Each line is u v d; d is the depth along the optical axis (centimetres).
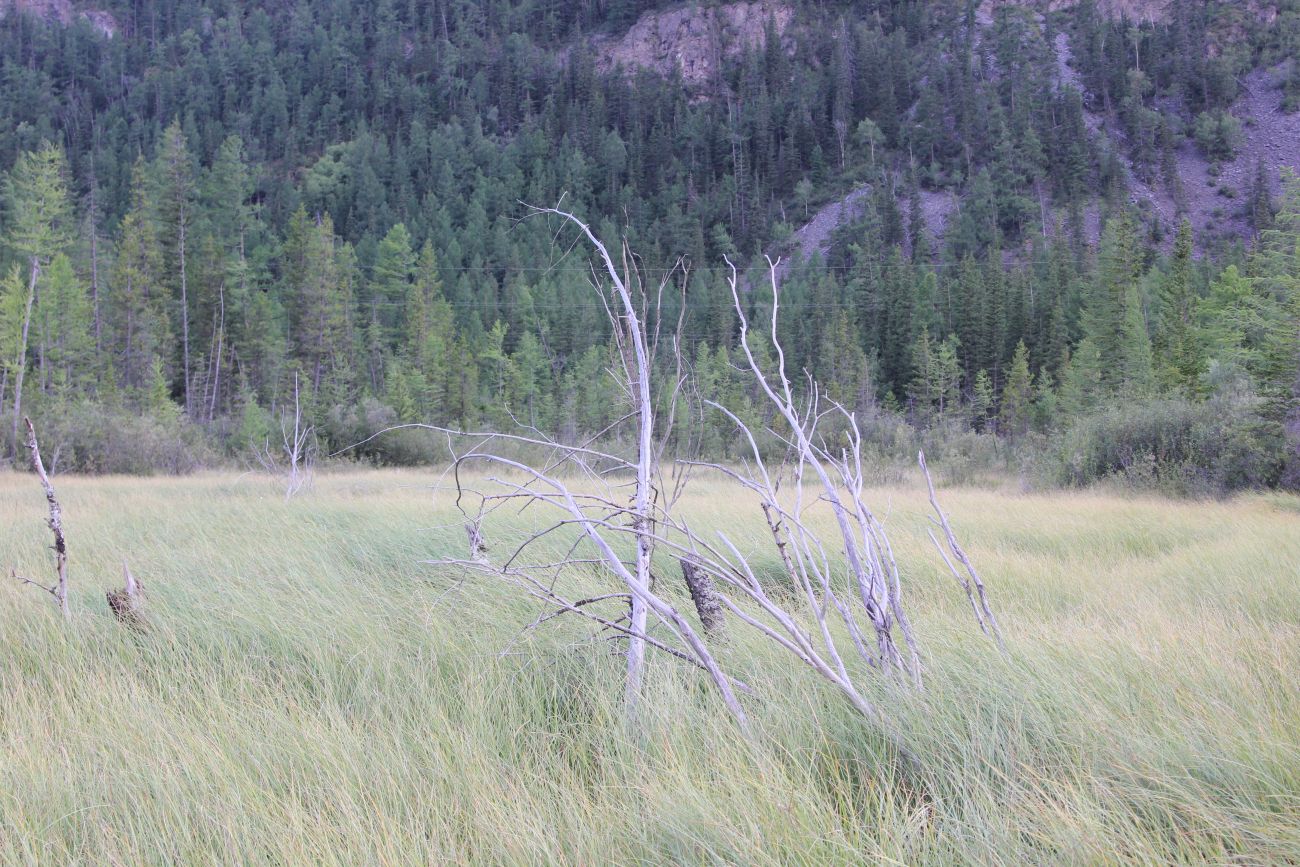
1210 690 353
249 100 16038
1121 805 269
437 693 397
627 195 10594
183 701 398
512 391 4438
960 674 363
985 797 275
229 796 293
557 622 473
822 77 15900
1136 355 4431
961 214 11112
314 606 539
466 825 278
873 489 1689
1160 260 8744
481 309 6838
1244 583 657
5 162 11812
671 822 268
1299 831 244
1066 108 13300
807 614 502
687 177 13212
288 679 431
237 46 18062
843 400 4925
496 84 17412
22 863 262
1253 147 12888
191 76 16412
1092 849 241
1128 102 13525
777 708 346
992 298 6694
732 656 414
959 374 6059
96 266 5234
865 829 265
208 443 3206
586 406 3400
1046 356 6244
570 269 6500
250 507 1113
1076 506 1337
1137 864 238
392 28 19800
